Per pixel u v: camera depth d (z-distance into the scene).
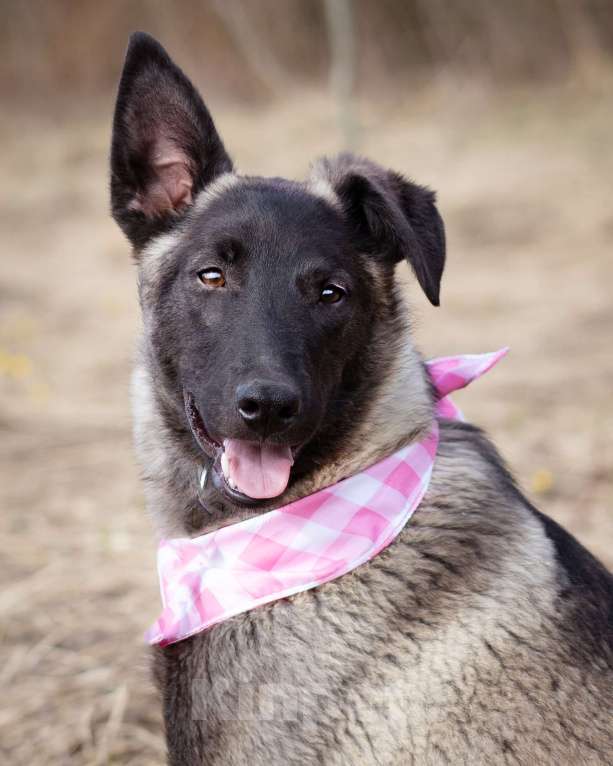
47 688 5.77
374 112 25.73
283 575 3.86
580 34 27.66
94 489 8.57
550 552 3.92
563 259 16.69
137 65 4.41
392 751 3.62
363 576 3.83
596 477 8.26
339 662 3.69
